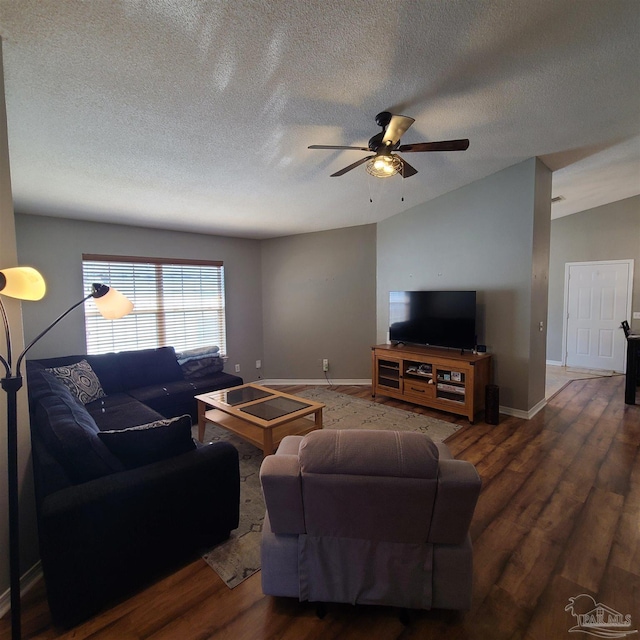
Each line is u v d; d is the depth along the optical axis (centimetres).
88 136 230
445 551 144
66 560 147
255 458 307
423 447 134
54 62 165
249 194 362
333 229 539
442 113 255
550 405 427
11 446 135
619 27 182
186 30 155
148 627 150
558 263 646
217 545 199
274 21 156
